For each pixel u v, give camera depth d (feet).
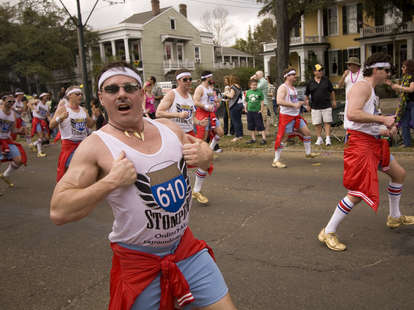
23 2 121.90
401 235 13.61
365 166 12.14
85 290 11.23
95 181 6.07
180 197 6.34
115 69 6.12
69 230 16.52
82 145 6.07
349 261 11.93
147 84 36.68
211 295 6.59
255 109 34.40
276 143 25.63
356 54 105.70
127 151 5.98
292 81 24.76
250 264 12.17
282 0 37.99
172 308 6.50
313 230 14.60
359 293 10.14
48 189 24.48
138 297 6.35
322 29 108.99
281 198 18.97
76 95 20.38
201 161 6.65
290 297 10.16
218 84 124.88
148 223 6.08
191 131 19.99
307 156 26.78
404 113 27.12
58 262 13.30
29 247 14.88
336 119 32.99
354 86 12.40
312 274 11.29
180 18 144.05
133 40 132.77
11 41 118.42
